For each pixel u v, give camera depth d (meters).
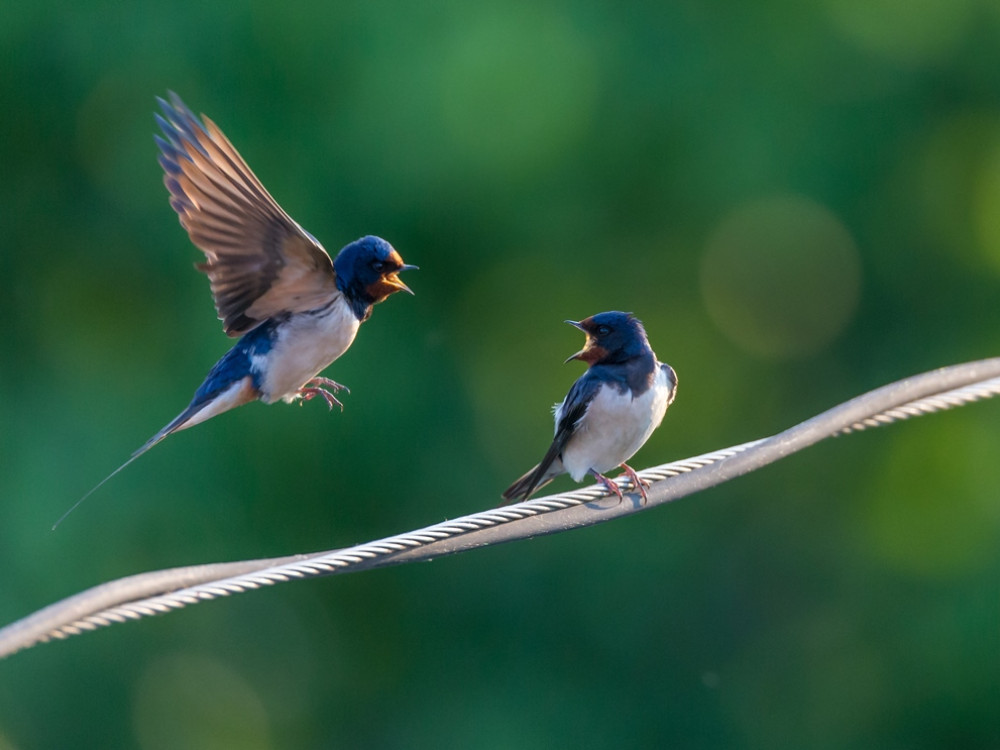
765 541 18.14
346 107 14.40
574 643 17.34
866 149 15.99
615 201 15.84
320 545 15.53
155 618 16.75
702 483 7.82
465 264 15.76
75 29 14.67
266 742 17.09
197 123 7.46
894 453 17.83
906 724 16.91
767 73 15.66
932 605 17.05
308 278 8.18
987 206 16.83
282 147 14.54
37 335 15.70
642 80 15.18
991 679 16.36
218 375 8.58
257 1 14.47
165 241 15.12
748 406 18.16
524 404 16.88
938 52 16.23
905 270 17.23
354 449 15.37
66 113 14.97
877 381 17.80
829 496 18.25
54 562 14.49
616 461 9.54
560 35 14.85
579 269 16.62
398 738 17.36
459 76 14.40
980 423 17.33
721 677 17.59
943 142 16.56
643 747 17.09
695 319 17.50
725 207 16.00
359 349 15.38
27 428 15.20
